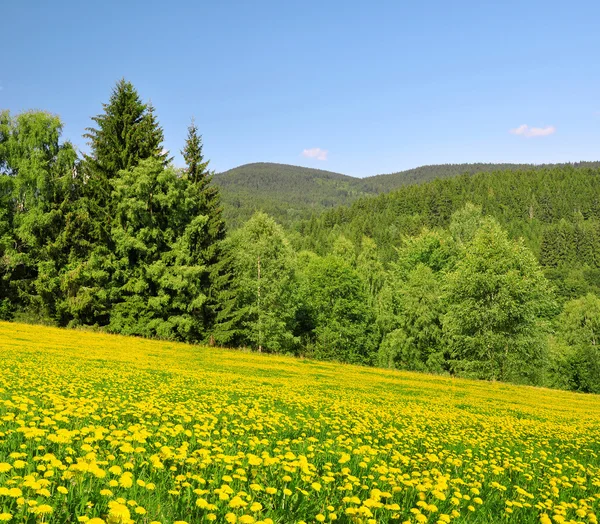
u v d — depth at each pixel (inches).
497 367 1791.3
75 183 1839.3
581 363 2687.0
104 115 1924.2
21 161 1748.3
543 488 278.4
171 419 339.0
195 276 1777.8
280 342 2064.5
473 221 2647.6
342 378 1195.3
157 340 1662.2
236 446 276.2
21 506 143.9
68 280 1686.8
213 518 156.1
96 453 209.3
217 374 903.7
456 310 1861.5
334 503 199.8
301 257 3063.5
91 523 131.6
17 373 516.4
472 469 306.0
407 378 1466.5
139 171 1755.7
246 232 2150.6
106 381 558.3
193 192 1905.8
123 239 1701.5
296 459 241.8
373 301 2652.6
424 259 2464.3
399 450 343.3
